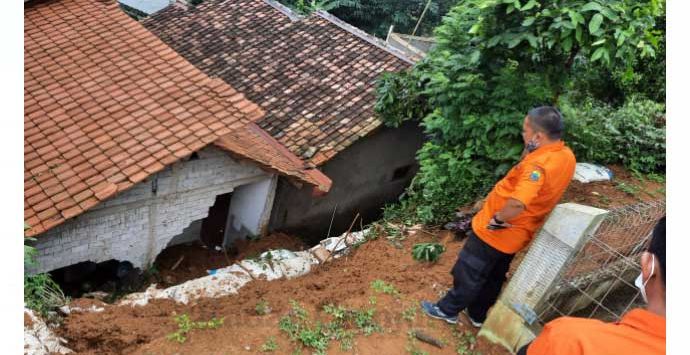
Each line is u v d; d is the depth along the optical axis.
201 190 7.72
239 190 9.18
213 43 12.55
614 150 7.96
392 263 5.78
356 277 5.55
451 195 6.69
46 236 6.52
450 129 6.53
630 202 6.55
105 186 6.31
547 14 5.23
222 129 7.17
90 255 7.03
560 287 3.93
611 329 1.70
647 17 5.26
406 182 11.95
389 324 4.50
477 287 4.11
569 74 6.30
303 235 10.70
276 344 4.12
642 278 1.85
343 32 12.34
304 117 10.19
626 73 5.91
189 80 7.97
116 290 7.52
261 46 12.26
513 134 6.05
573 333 1.73
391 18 18.91
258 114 7.53
